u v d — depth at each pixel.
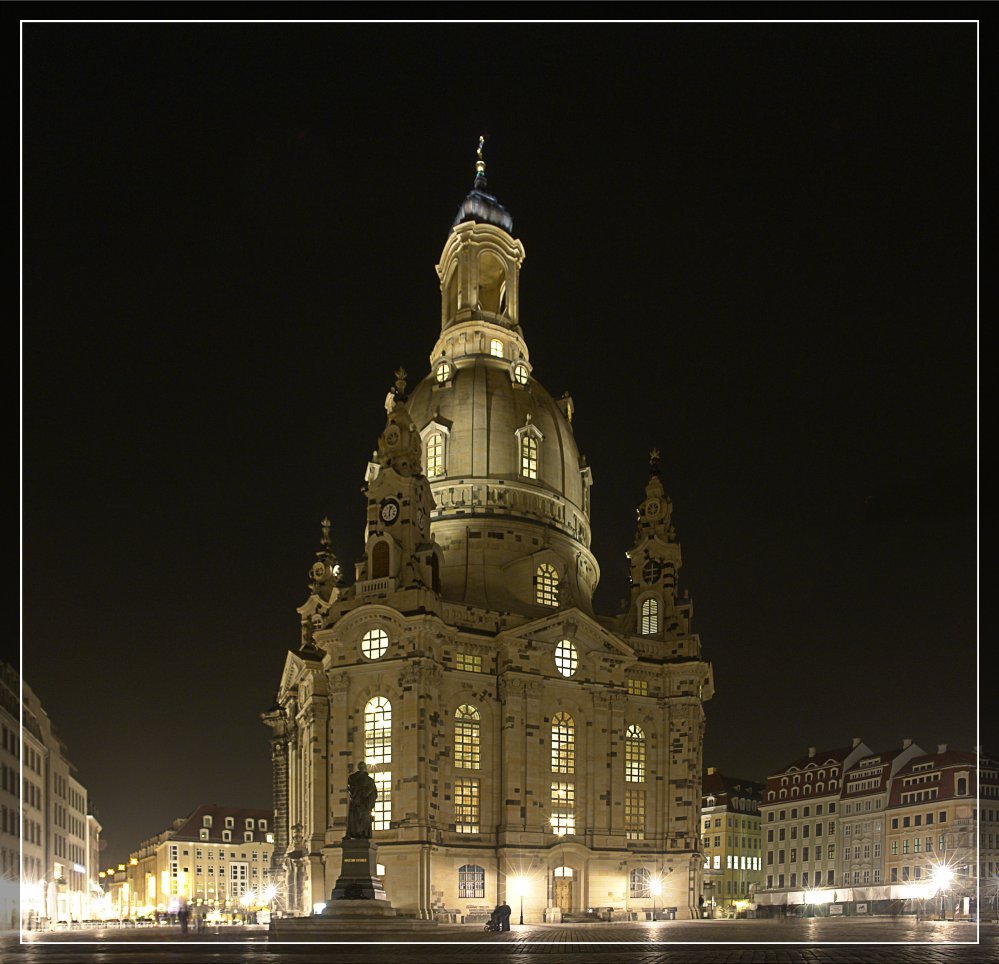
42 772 124.12
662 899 121.19
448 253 153.00
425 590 113.94
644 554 136.75
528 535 129.62
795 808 188.75
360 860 85.56
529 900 111.06
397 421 122.50
